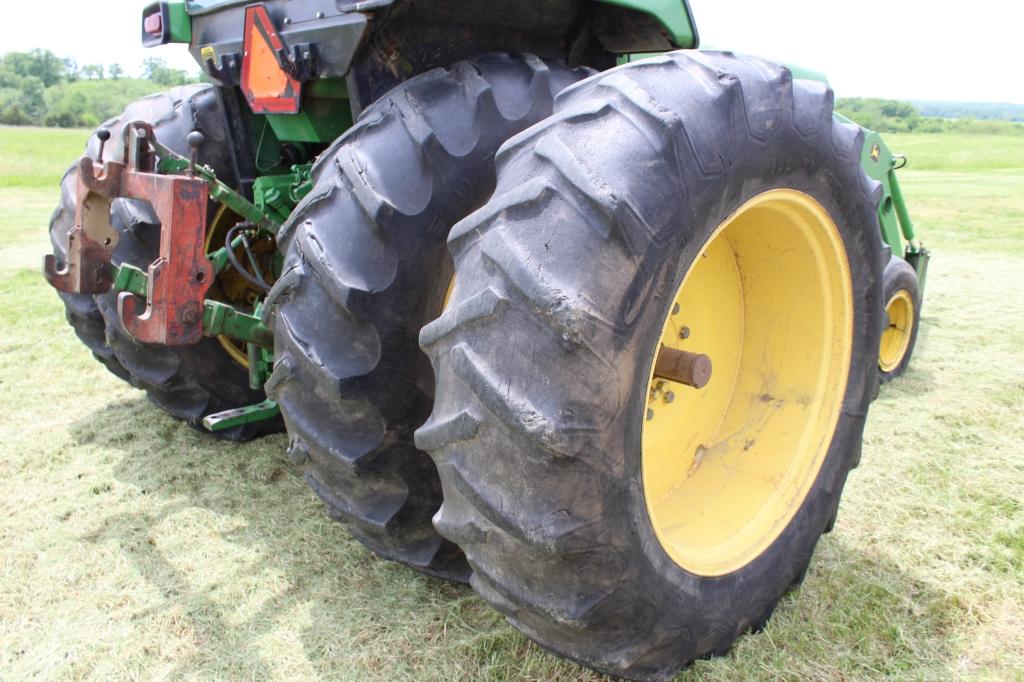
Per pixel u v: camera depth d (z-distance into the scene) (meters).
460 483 1.66
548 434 1.52
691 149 1.66
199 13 2.84
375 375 2.02
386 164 1.99
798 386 2.44
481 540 1.72
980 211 11.65
